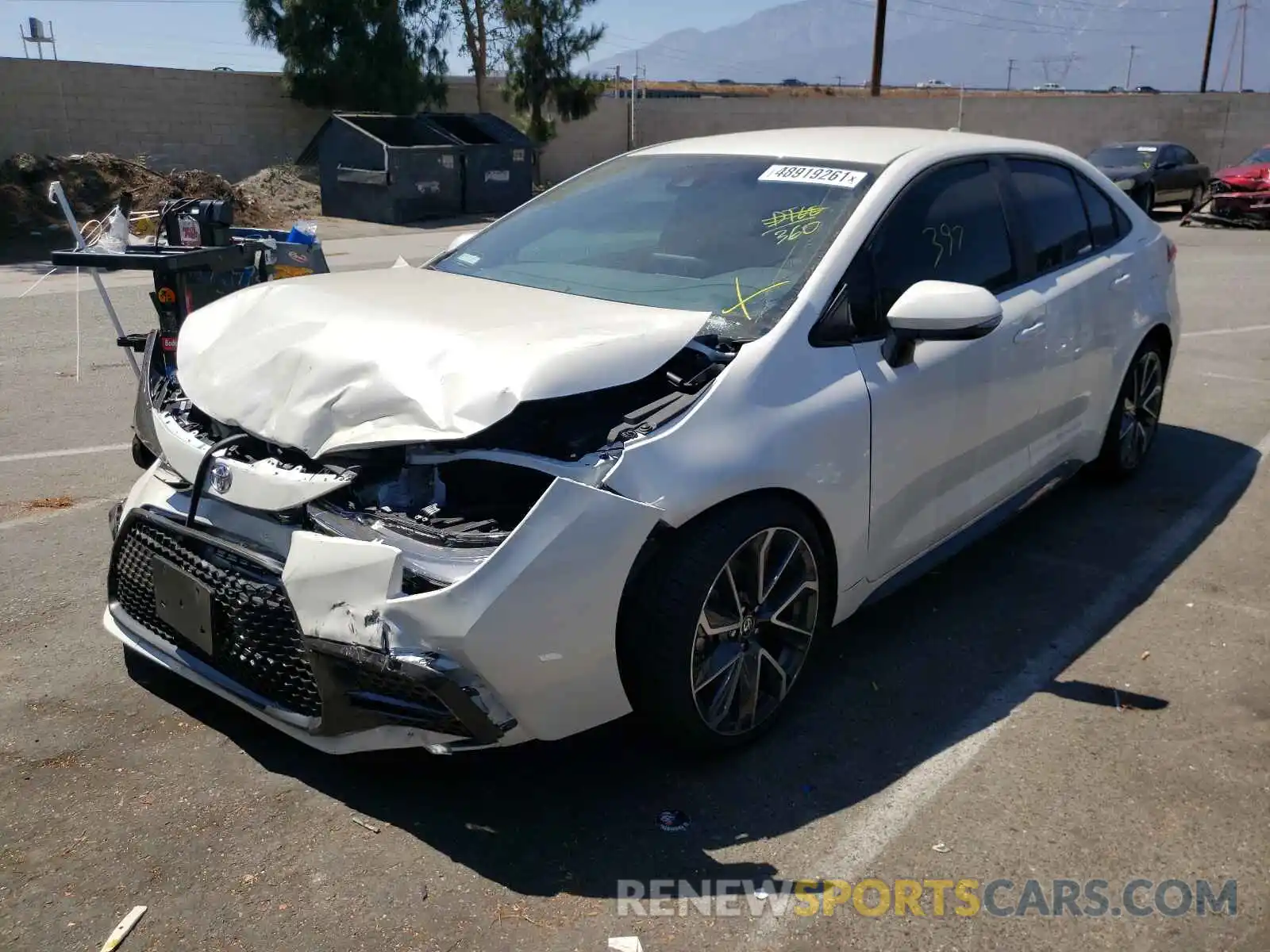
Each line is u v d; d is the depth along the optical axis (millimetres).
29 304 10734
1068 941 2459
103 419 6527
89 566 4410
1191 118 29109
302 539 2697
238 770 3062
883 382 3355
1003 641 3871
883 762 3143
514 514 2809
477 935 2457
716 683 3037
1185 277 12625
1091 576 4418
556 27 29469
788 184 3814
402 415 2754
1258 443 6164
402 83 27812
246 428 2988
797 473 3021
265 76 27062
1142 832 2820
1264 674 3625
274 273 6168
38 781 2988
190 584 3010
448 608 2516
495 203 22719
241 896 2570
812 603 3248
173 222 5438
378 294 3484
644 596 2830
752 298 3320
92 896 2564
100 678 3531
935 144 4043
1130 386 5203
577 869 2684
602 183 4363
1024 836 2811
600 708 2828
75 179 19734
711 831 2832
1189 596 4230
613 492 2680
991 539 4801
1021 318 4035
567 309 3270
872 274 3473
